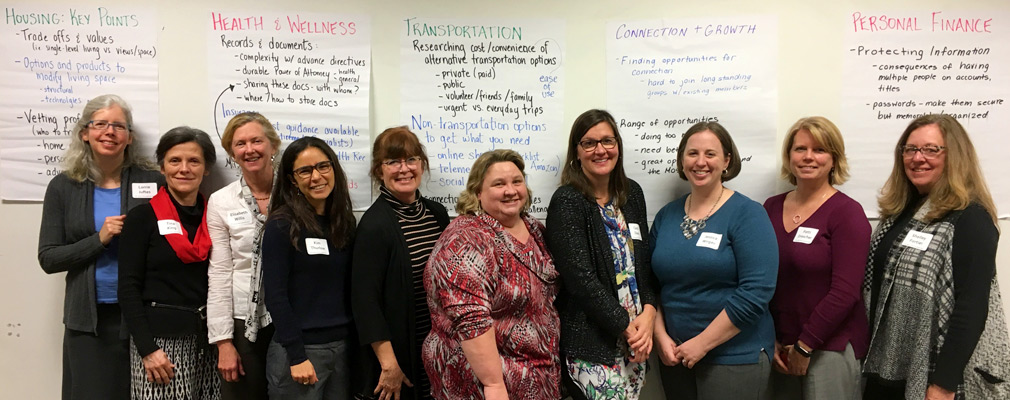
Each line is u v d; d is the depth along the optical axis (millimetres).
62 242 1812
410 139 1650
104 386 1812
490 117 2027
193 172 1716
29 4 1936
